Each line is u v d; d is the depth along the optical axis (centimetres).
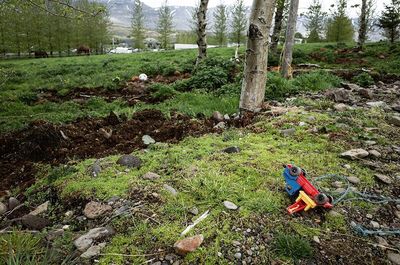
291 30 1098
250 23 623
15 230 313
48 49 5141
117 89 1223
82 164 454
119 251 272
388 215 321
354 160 427
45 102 1066
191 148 487
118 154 507
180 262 258
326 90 861
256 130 557
